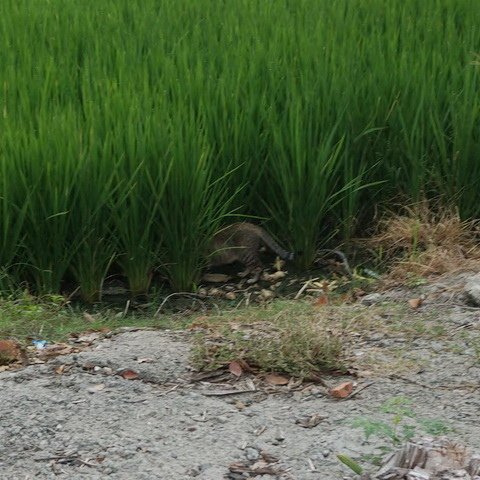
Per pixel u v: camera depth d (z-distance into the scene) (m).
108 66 14.59
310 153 12.94
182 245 12.40
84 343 10.11
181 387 8.73
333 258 13.28
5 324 10.42
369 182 13.59
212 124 13.26
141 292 12.42
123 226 12.19
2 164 11.96
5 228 11.86
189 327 10.52
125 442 7.72
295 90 13.52
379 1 16.73
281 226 13.24
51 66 14.03
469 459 7.18
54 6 17.12
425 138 13.57
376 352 9.38
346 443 7.54
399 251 12.98
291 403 8.41
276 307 11.16
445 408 8.27
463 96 13.75
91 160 12.15
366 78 14.01
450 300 10.79
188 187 12.33
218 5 17.06
